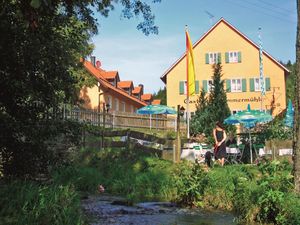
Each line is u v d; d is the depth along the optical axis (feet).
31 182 26.73
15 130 28.30
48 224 21.59
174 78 179.22
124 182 45.39
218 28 175.63
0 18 25.53
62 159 33.19
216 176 36.19
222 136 59.88
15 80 28.50
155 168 50.85
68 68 34.68
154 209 33.17
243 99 172.24
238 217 29.60
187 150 58.80
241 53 173.37
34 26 19.07
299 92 27.55
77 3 31.48
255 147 64.64
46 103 30.96
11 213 22.02
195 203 34.50
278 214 25.77
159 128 135.54
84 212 29.96
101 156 55.88
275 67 170.40
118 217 29.73
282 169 29.91
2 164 29.27
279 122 75.15
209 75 175.11
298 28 27.78
